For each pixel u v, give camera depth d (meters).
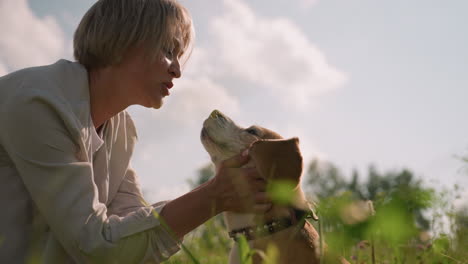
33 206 2.30
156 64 2.64
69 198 2.07
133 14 2.57
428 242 2.00
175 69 2.77
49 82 2.28
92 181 2.17
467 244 2.01
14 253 2.21
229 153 3.11
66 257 2.26
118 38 2.53
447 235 1.94
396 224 0.48
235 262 2.61
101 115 2.74
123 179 3.06
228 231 2.69
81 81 2.44
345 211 0.56
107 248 2.03
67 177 2.10
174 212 2.16
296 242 2.47
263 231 2.51
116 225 2.11
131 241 2.07
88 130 2.39
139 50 2.59
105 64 2.61
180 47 2.83
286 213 2.52
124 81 2.63
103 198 2.68
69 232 2.04
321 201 0.79
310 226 2.62
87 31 2.63
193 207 2.18
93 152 2.49
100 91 2.66
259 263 2.47
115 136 2.93
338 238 0.68
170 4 2.76
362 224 0.53
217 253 3.84
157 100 2.72
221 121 3.19
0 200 2.26
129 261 2.07
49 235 2.24
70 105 2.29
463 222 2.00
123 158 2.98
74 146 2.25
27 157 2.11
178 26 2.77
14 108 2.14
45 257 2.18
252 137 3.09
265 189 2.37
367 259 2.41
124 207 2.93
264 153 2.32
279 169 2.30
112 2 2.63
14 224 2.24
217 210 2.25
